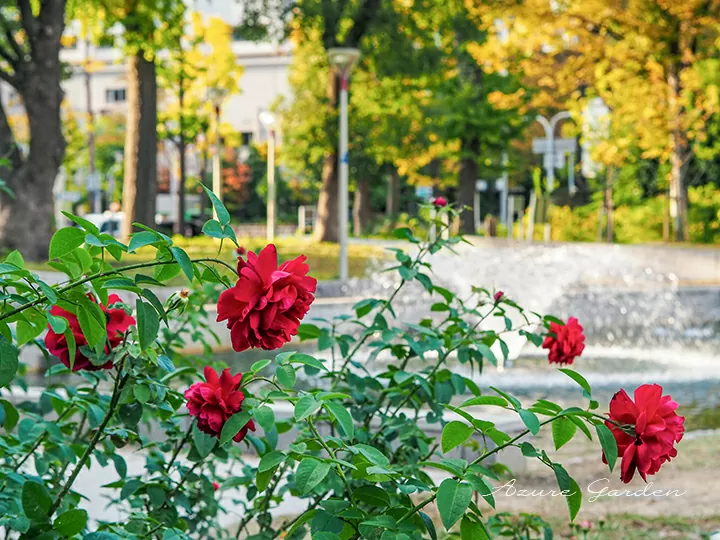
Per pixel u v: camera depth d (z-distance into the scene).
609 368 11.93
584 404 8.98
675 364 12.38
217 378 2.26
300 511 5.18
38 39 22.00
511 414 6.79
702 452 6.86
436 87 37.81
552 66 36.09
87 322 2.15
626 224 41.44
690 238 35.94
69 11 26.45
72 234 2.00
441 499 1.89
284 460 2.15
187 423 5.09
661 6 31.23
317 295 16.72
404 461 3.48
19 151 21.97
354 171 33.47
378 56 29.97
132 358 2.48
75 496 3.07
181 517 3.33
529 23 32.72
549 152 40.59
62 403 3.34
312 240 33.75
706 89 32.22
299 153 45.56
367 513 2.27
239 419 2.19
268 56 76.38
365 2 28.61
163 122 43.25
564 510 5.25
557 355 3.68
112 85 74.81
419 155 41.78
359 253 27.23
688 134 33.12
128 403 2.80
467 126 41.28
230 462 5.85
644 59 33.25
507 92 40.62
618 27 32.81
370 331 3.66
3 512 2.47
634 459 1.98
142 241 2.00
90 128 48.03
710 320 17.20
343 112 19.53
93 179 48.34
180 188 44.53
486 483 1.95
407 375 3.48
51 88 22.09
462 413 2.06
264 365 2.26
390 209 52.84
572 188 47.19
